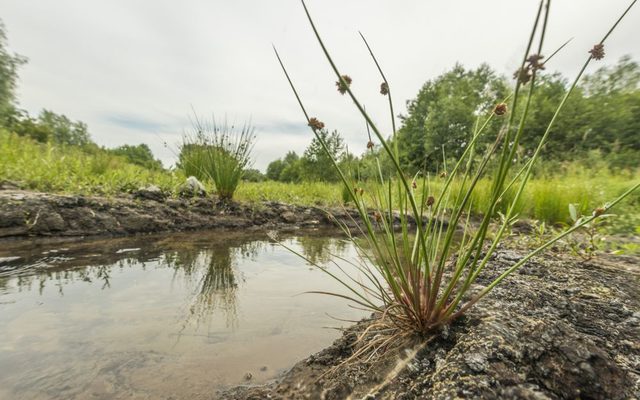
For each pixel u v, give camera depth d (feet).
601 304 3.98
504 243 7.43
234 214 14.10
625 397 2.46
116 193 11.76
